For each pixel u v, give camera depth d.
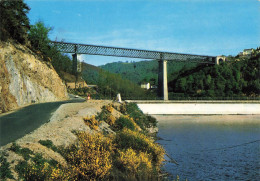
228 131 51.12
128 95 114.75
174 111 90.69
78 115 22.73
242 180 21.31
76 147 14.12
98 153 13.15
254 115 96.00
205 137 42.78
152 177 15.46
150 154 18.91
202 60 157.88
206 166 24.92
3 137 14.19
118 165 14.45
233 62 180.25
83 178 11.64
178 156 28.44
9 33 32.78
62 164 11.95
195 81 167.50
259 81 153.25
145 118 46.59
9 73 27.14
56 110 24.80
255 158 28.67
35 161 10.95
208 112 96.25
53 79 41.72
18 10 37.53
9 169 9.45
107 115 28.05
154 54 114.12
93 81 139.62
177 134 45.34
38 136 14.59
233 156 29.67
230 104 99.75
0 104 23.92
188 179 20.16
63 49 87.25
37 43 50.44
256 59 177.25
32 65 34.16
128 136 19.45
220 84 158.50
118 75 132.62
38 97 34.19
